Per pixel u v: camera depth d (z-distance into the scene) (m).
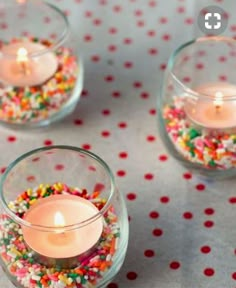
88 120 0.53
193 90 0.51
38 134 0.52
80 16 0.60
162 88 0.49
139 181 0.49
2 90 0.50
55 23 0.55
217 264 0.44
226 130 0.47
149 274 0.44
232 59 0.52
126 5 0.61
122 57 0.57
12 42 0.56
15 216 0.40
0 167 0.49
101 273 0.41
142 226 0.46
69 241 0.42
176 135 0.48
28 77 0.51
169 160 0.50
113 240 0.42
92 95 0.54
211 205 0.47
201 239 0.45
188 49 0.51
